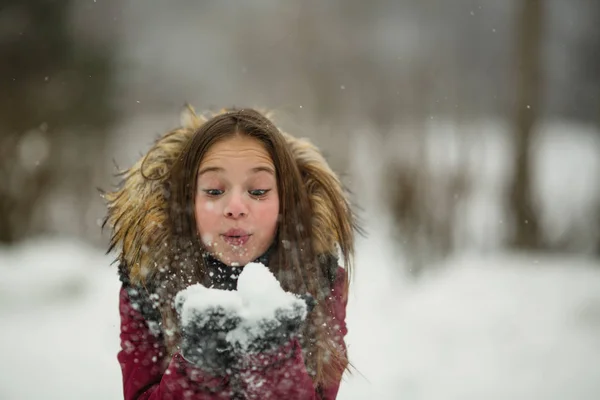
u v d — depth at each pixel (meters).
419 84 13.82
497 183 12.51
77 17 14.96
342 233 1.92
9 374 5.29
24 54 13.91
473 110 11.21
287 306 1.50
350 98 21.70
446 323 6.45
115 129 16.33
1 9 13.80
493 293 7.12
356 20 27.47
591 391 4.82
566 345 5.73
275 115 2.38
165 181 1.79
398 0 27.03
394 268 9.14
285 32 28.11
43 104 13.72
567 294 6.95
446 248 8.98
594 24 16.42
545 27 11.10
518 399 4.70
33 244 11.86
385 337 6.33
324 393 1.83
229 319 1.47
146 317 1.78
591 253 9.81
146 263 1.77
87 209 14.13
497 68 21.08
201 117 1.96
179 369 1.60
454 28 23.52
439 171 9.27
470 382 5.01
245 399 1.60
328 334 1.82
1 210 12.29
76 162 14.21
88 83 14.62
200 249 1.75
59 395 4.83
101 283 8.95
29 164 12.87
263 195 1.70
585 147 22.12
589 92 22.12
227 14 32.12
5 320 7.18
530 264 8.72
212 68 32.22
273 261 1.76
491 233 10.35
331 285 1.88
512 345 5.80
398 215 9.09
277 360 1.58
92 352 5.97
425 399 4.71
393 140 9.78
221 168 1.67
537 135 10.71
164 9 31.41
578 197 12.86
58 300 7.93
